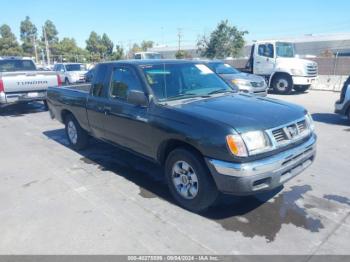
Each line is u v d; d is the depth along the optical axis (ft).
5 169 17.30
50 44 281.95
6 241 10.59
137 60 15.79
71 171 16.72
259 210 12.17
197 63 16.48
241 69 55.16
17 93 32.09
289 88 49.44
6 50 273.95
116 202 13.10
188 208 12.33
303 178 15.12
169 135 12.12
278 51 50.16
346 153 18.93
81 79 66.85
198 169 11.45
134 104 14.07
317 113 32.50
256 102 13.35
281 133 11.10
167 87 14.05
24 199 13.56
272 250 9.77
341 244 9.97
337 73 83.05
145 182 15.12
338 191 13.70
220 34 135.23
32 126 28.68
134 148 14.79
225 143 10.32
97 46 266.16
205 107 12.34
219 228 11.05
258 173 10.30
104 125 16.48
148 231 10.94
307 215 11.72
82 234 10.85
